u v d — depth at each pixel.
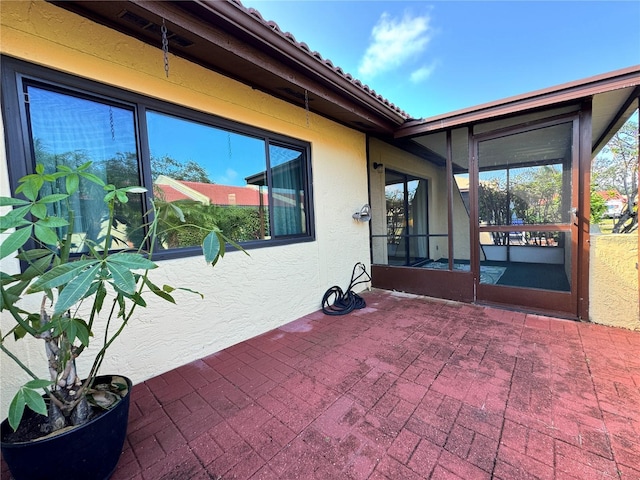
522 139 3.47
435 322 3.28
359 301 4.06
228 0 1.90
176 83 2.42
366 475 1.36
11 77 1.71
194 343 2.57
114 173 2.18
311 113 3.77
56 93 1.91
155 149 2.39
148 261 1.21
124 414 1.46
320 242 3.95
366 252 4.89
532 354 2.45
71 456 1.23
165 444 1.60
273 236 3.37
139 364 2.25
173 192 2.52
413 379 2.14
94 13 1.90
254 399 1.98
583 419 1.66
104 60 2.04
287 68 2.64
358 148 4.68
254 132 3.11
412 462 1.42
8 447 1.15
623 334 2.77
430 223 6.01
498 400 1.86
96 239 2.11
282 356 2.60
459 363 2.35
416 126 4.03
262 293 3.16
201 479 1.37
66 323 1.25
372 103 3.40
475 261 3.88
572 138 3.11
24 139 1.77
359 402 1.90
